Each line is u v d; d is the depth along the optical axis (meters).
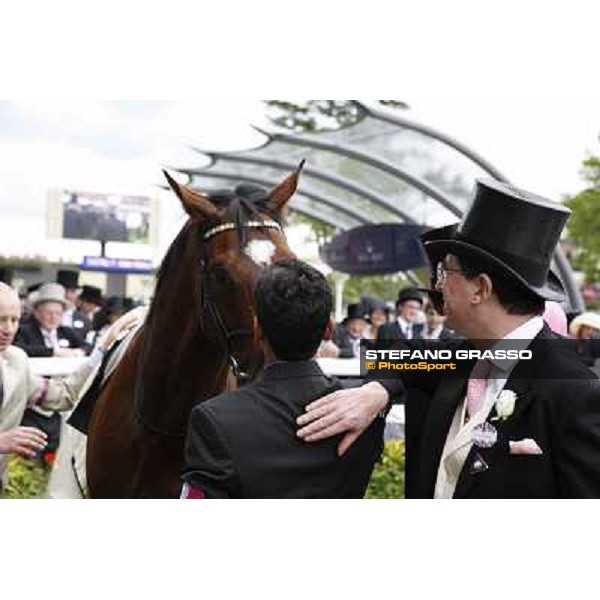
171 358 2.91
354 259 11.22
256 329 1.96
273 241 2.79
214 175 11.59
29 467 5.25
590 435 1.78
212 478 1.74
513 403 1.89
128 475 3.07
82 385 3.41
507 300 1.94
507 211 1.94
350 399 1.90
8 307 2.84
